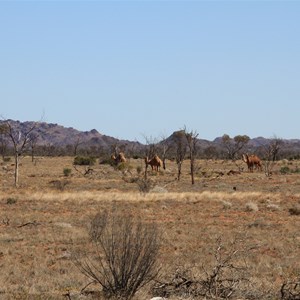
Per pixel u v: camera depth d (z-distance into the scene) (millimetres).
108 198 64000
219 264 21547
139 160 176500
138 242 20859
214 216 51500
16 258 31812
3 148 168250
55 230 41812
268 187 86250
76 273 26391
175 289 20797
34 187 82625
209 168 139625
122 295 20297
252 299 20078
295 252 33719
